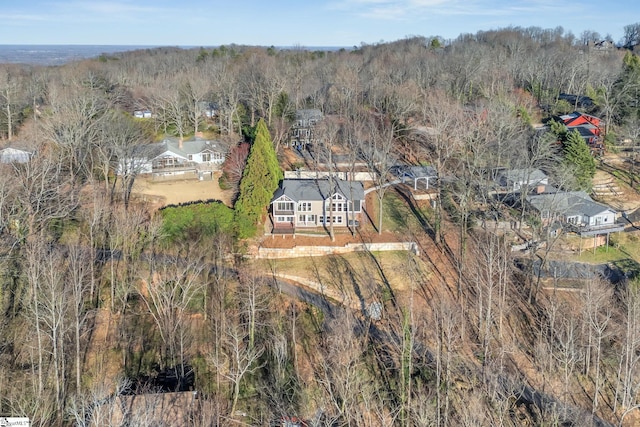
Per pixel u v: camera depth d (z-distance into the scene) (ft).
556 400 132.05
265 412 126.31
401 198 228.43
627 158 270.05
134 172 216.95
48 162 177.06
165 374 132.98
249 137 256.93
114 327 147.13
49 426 115.34
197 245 179.11
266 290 163.94
